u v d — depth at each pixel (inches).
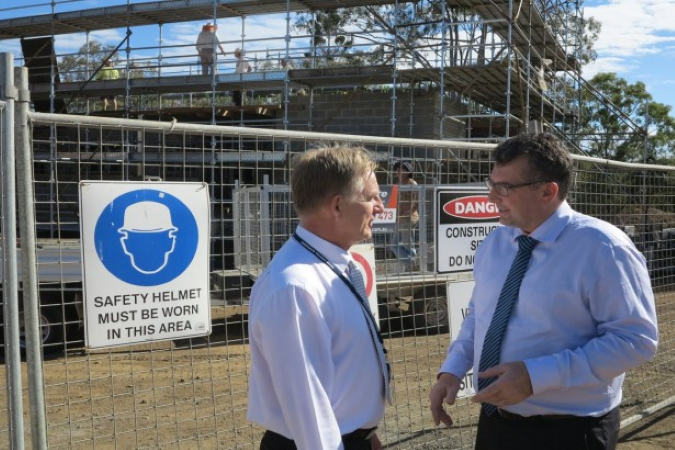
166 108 745.6
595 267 88.1
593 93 762.8
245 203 170.9
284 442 82.5
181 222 122.9
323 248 82.0
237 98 781.3
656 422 209.6
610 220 208.7
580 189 194.9
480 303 101.9
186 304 123.3
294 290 75.7
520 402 91.9
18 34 834.8
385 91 697.6
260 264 173.8
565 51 742.5
